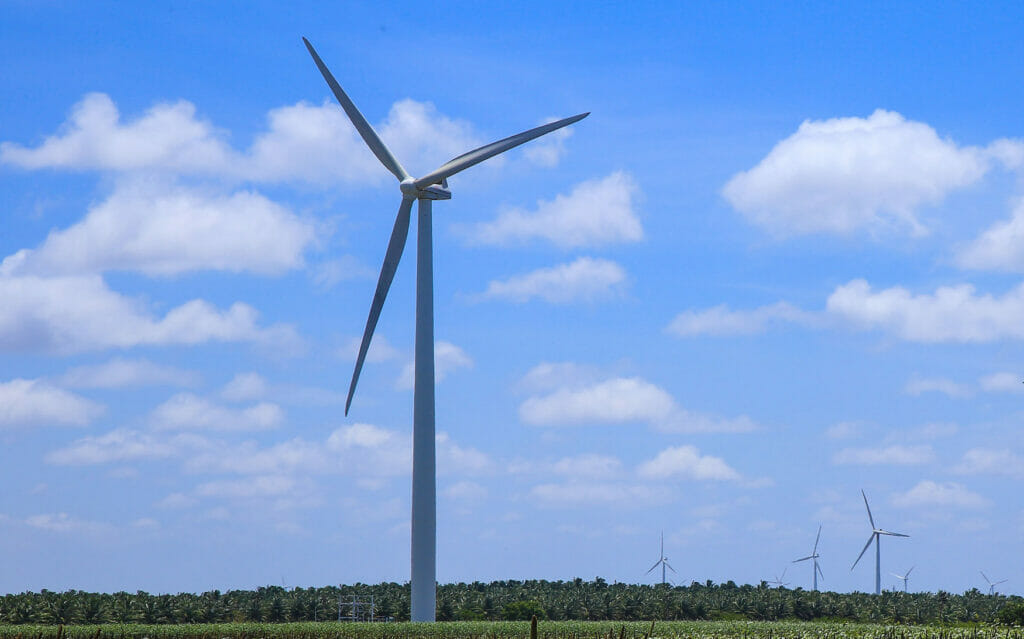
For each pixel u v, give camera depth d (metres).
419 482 77.56
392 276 81.56
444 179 80.50
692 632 73.62
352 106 82.69
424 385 78.31
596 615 153.12
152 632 91.50
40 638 85.38
